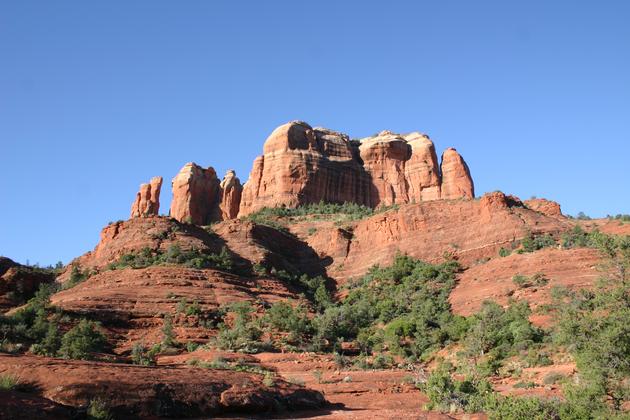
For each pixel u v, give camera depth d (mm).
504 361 50312
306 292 91062
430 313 69250
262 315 67875
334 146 155750
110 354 53188
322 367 51031
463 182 148125
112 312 63594
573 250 74438
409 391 40219
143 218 95938
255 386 27594
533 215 93062
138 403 22297
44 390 21406
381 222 104375
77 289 75375
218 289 74312
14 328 52062
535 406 24641
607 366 24031
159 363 51031
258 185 148750
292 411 27859
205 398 24438
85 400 21297
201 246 89688
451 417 27344
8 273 80938
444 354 57906
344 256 105312
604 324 24828
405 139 164250
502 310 60344
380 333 66188
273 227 114875
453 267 85312
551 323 53594
